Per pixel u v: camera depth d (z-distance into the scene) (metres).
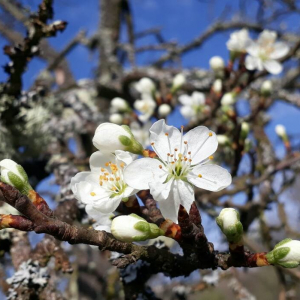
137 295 0.09
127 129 0.08
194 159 0.08
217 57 0.17
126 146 0.08
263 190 0.16
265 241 0.16
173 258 0.08
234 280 0.15
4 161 0.07
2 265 0.15
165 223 0.07
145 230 0.07
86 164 0.15
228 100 0.16
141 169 0.08
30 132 0.15
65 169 0.14
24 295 0.10
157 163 0.08
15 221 0.07
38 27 0.12
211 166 0.08
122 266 0.07
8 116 0.14
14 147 0.15
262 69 0.16
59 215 0.11
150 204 0.08
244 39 0.16
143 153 0.08
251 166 0.15
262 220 0.17
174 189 0.08
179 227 0.07
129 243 0.07
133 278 0.09
